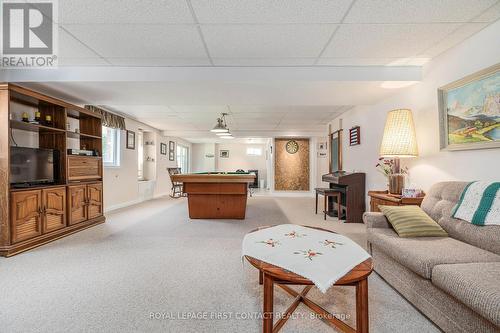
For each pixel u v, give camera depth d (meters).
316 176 8.74
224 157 12.02
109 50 2.64
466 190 1.98
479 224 1.74
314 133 8.41
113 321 1.54
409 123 2.91
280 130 8.28
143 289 1.93
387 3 1.88
